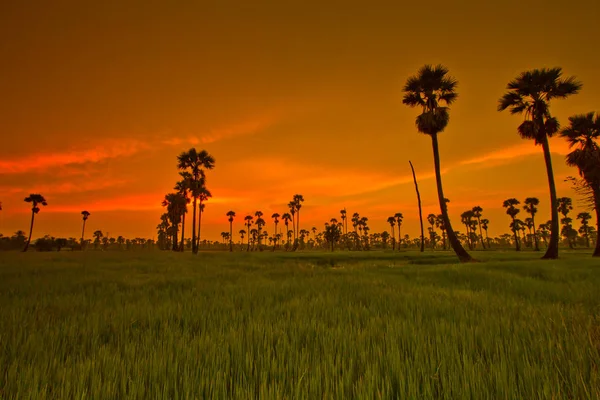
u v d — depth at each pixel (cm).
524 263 1683
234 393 255
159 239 11362
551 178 2480
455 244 2405
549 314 527
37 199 7681
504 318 491
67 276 1292
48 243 8038
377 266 2070
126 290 928
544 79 2419
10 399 246
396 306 634
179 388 265
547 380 254
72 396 254
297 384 255
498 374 264
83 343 382
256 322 490
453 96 2516
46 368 300
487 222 11988
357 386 253
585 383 254
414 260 2966
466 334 405
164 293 862
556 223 2425
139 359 324
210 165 4900
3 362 317
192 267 1909
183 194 6109
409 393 246
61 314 576
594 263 1630
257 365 313
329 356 321
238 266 2034
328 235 10106
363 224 13388
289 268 1866
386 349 351
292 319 526
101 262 2270
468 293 819
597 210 2700
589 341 357
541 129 2530
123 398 247
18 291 873
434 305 636
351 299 741
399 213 12062
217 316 552
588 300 704
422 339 383
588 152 2662
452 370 291
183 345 370
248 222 13225
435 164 2527
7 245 9362
